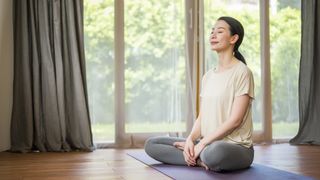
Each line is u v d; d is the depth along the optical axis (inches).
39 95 140.6
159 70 159.5
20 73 140.0
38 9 141.8
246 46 168.6
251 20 169.3
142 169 95.7
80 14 146.3
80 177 85.5
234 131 90.8
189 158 92.3
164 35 160.1
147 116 158.1
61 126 140.9
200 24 161.2
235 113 87.8
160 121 159.2
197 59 160.6
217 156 84.7
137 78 157.8
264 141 168.9
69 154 130.6
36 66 140.2
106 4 154.9
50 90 140.4
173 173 86.9
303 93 168.7
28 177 86.3
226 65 95.0
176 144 98.0
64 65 144.1
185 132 160.2
